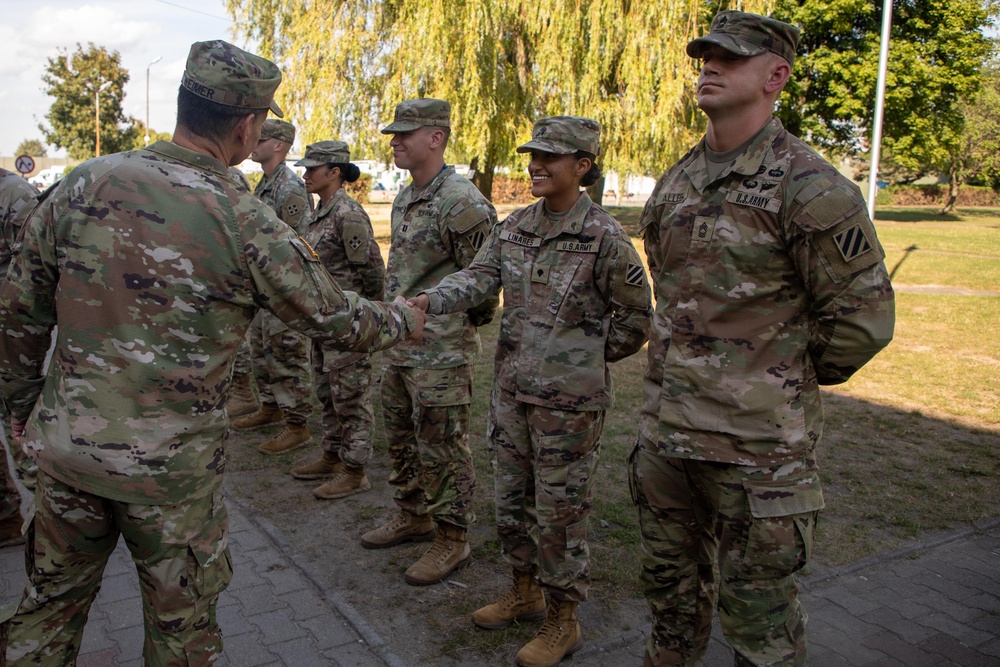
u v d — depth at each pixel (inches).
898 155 1085.1
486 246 118.9
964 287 501.7
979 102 1344.7
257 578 136.1
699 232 85.6
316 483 182.1
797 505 82.6
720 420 84.1
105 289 76.4
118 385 76.9
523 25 625.9
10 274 80.7
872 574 138.9
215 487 83.0
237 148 84.3
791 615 86.0
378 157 657.0
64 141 1647.4
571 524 109.3
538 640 112.3
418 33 573.3
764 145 83.1
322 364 175.3
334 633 119.3
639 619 124.0
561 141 103.2
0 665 83.2
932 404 245.1
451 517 136.1
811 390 85.6
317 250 175.9
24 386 86.2
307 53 620.7
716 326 84.7
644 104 618.8
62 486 78.3
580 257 105.7
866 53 968.9
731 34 81.2
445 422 133.0
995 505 168.1
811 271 79.8
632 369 288.4
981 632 120.6
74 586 83.0
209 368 80.2
